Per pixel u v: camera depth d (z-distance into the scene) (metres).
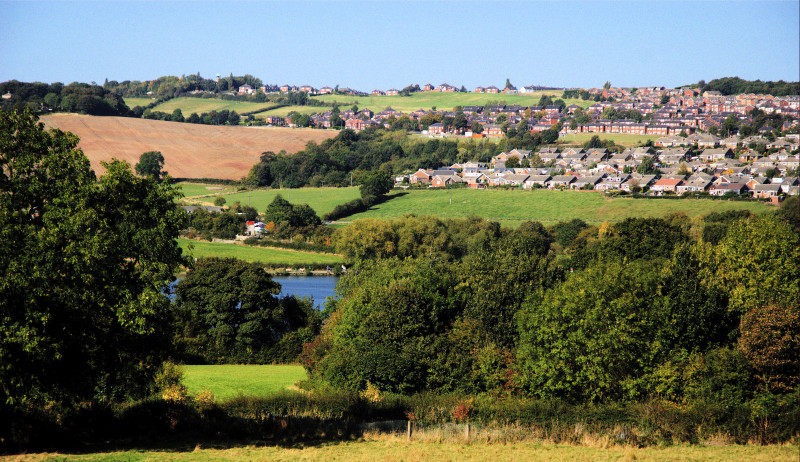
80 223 32.06
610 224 150.25
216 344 73.88
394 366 50.25
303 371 65.88
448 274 65.75
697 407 39.12
